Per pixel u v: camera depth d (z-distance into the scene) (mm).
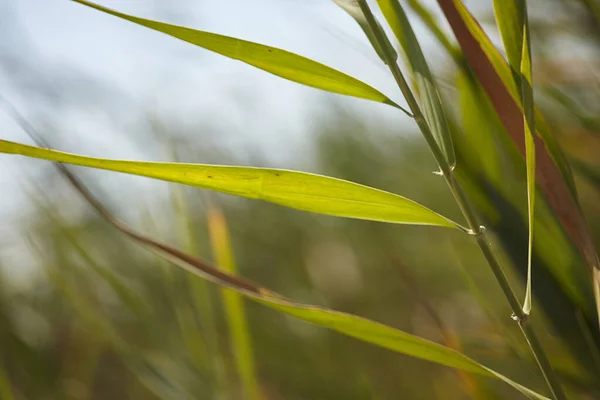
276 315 2221
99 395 1877
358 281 2396
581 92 1263
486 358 1443
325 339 1991
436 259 2131
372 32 1042
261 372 1997
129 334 1729
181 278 1582
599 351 1104
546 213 1102
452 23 1088
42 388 1764
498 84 1085
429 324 1771
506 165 1119
